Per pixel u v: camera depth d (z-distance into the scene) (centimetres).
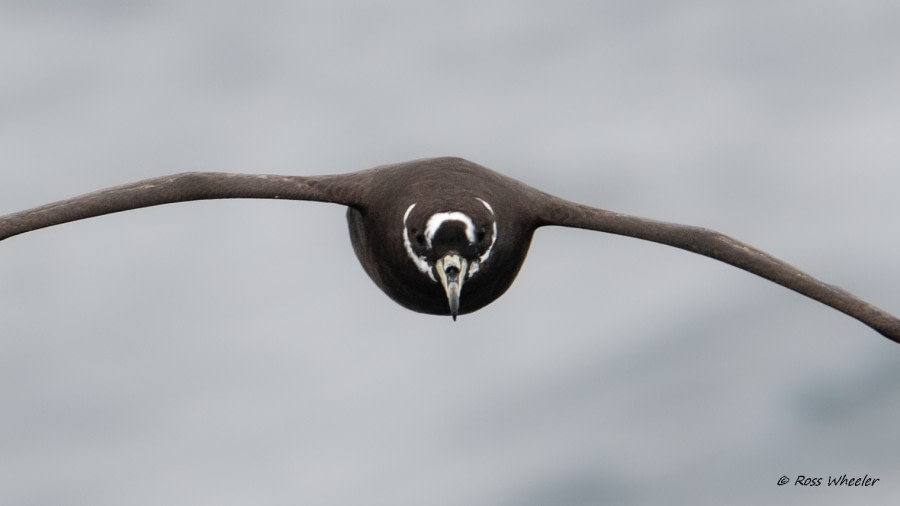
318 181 2358
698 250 2373
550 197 2384
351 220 2430
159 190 2319
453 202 2234
